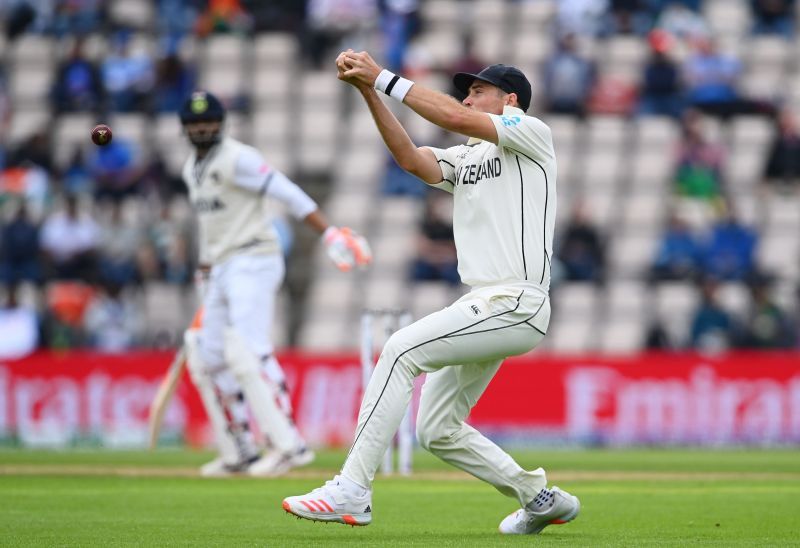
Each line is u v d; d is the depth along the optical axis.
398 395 17.94
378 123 18.42
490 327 18.05
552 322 60.47
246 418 33.34
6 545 17.53
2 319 58.59
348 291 63.53
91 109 69.62
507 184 18.36
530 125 18.27
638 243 63.94
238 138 69.50
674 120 67.75
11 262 61.62
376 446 17.92
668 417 49.44
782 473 34.81
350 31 71.94
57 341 58.72
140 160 67.38
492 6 72.75
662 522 21.31
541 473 19.11
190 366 33.34
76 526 20.31
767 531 19.73
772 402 49.19
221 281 31.94
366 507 17.91
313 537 18.56
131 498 25.81
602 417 49.59
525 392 49.94
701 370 49.41
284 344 62.19
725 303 59.88
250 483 29.81
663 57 67.94
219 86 71.25
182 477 32.09
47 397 50.09
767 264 63.12
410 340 17.97
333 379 49.12
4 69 72.38
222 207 31.48
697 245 60.72
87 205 63.66
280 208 64.88
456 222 18.88
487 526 20.61
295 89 71.12
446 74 68.31
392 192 66.69
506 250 18.28
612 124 67.62
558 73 67.56
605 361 49.62
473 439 19.14
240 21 72.88
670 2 71.12
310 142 69.38
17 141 69.12
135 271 61.00
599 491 28.27
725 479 32.19
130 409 49.72
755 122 67.81
